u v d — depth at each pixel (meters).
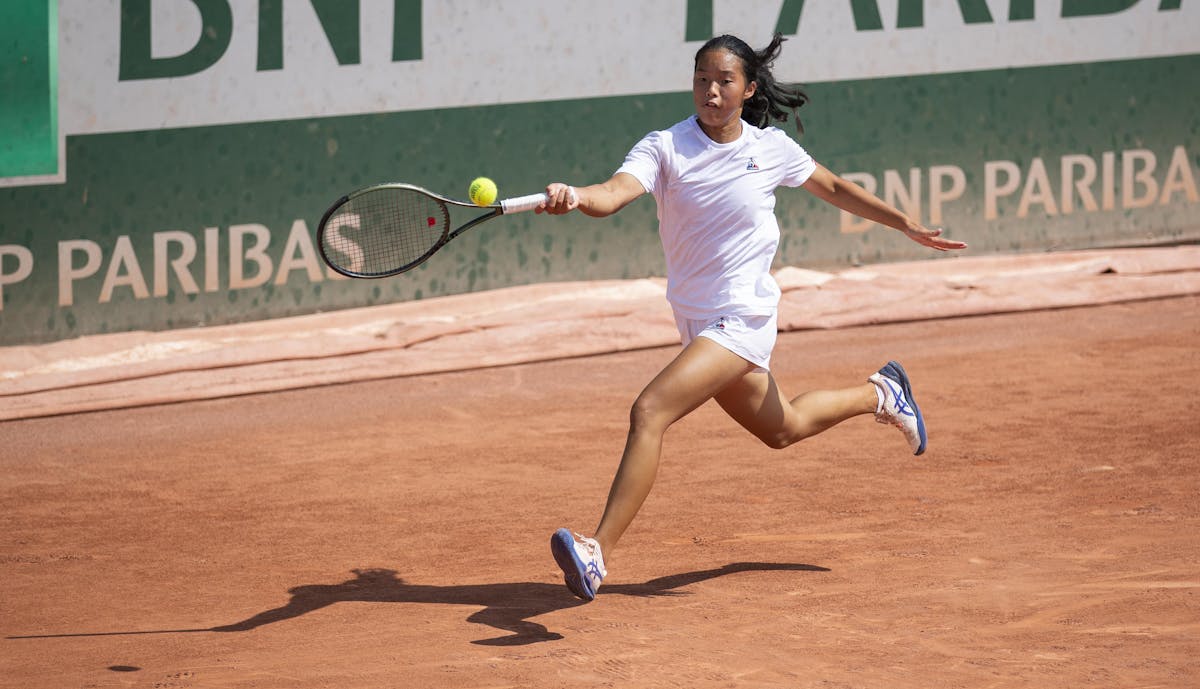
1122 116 26.80
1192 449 13.84
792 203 25.52
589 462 14.91
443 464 15.11
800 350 20.86
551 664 8.36
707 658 8.38
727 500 12.80
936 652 8.32
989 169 26.30
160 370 20.31
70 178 22.17
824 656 8.34
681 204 9.22
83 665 8.75
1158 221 27.22
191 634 9.45
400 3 23.48
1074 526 11.21
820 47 25.27
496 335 21.72
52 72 21.91
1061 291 23.23
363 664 8.52
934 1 25.70
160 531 12.79
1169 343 19.86
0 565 11.69
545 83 24.38
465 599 10.07
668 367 9.19
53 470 15.72
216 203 22.98
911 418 10.50
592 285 24.75
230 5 22.67
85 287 22.45
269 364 20.70
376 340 21.56
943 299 23.03
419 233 12.62
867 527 11.59
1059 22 26.28
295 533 12.48
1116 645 8.32
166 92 22.48
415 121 23.81
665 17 24.75
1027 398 16.81
